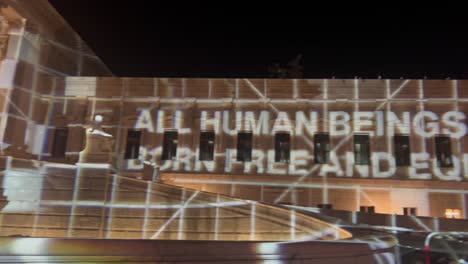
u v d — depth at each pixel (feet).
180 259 21.24
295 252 22.97
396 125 81.76
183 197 51.88
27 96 86.07
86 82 90.17
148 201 52.54
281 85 85.66
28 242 19.88
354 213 62.95
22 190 53.78
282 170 82.58
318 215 46.26
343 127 82.99
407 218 62.64
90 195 53.11
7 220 52.90
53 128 88.94
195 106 87.35
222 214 49.93
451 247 42.88
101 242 20.67
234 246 22.16
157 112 87.92
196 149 85.46
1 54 84.23
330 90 84.28
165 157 86.28
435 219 61.67
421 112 81.66
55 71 96.43
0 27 85.61
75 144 86.79
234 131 85.40
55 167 54.34
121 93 89.04
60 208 52.95
